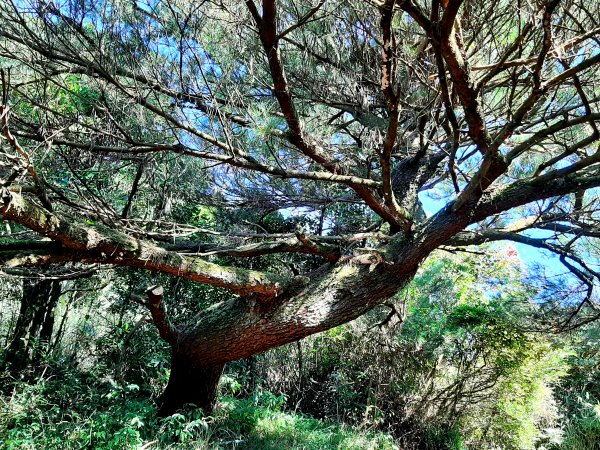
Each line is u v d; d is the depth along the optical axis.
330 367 7.96
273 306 5.15
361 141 5.46
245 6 4.04
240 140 4.61
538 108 4.76
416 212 7.98
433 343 7.62
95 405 5.73
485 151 4.46
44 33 4.08
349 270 5.27
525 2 3.54
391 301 7.93
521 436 6.94
